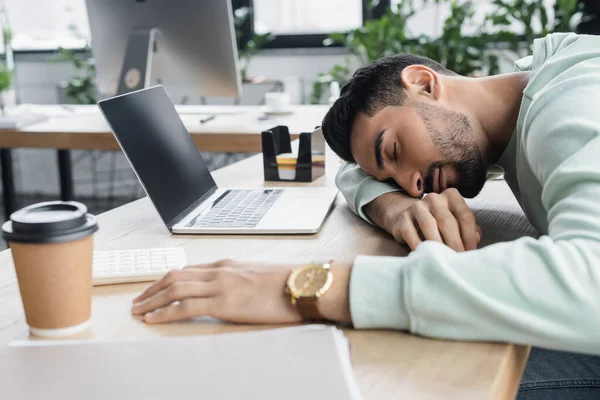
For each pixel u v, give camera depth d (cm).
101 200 458
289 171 148
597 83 85
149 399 52
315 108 264
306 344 62
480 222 115
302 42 442
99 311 76
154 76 253
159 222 115
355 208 116
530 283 65
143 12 238
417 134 106
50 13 466
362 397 56
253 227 107
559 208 74
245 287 73
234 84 243
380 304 69
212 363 58
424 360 63
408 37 407
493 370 61
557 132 80
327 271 73
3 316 75
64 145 210
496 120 112
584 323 63
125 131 106
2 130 214
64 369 58
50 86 469
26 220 65
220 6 229
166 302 74
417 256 70
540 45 113
